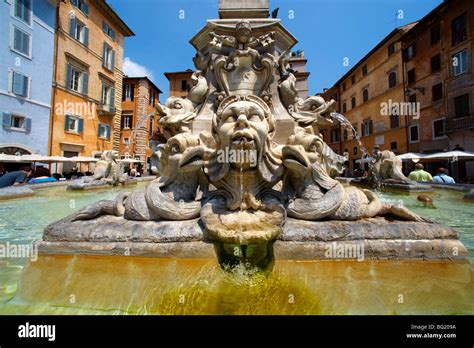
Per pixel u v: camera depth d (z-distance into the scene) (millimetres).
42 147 18672
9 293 1749
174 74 32906
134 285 1771
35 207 4633
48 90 19031
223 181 2451
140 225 2205
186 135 2572
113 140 26031
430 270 1878
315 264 1945
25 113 17484
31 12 17672
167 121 4082
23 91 17250
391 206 2314
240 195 2379
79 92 21734
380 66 27531
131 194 2428
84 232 2121
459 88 19656
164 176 2549
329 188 2359
